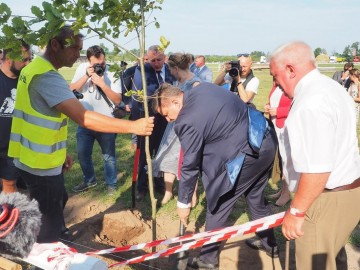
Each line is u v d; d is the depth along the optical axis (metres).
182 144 3.02
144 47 2.52
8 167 3.73
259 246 3.84
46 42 2.24
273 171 4.33
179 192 3.22
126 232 4.02
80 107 2.53
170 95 2.98
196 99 2.99
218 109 2.98
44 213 2.91
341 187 2.33
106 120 2.46
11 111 3.64
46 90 2.54
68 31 2.58
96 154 6.91
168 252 2.58
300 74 2.27
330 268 2.44
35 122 2.69
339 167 2.29
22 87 2.74
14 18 2.08
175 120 3.07
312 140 2.07
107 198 5.00
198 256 3.69
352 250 3.79
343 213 2.37
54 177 2.88
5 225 1.36
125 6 2.39
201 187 5.38
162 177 5.14
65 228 3.83
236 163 3.07
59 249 1.68
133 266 3.51
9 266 1.39
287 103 4.26
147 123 2.44
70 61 2.69
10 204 1.43
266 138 3.19
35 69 2.58
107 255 3.68
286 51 2.28
